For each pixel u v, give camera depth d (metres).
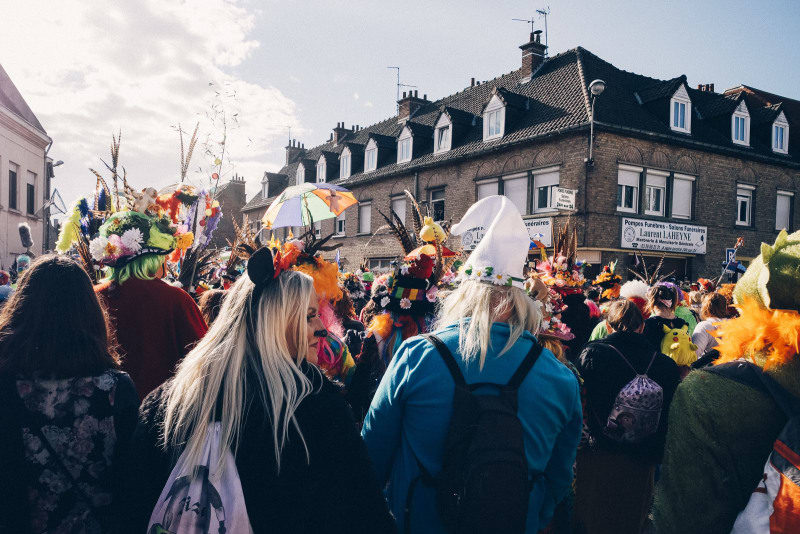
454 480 1.41
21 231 13.73
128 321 2.56
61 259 1.71
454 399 1.54
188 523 1.25
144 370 2.53
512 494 1.34
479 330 1.62
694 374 1.47
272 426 1.31
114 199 3.18
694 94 19.05
